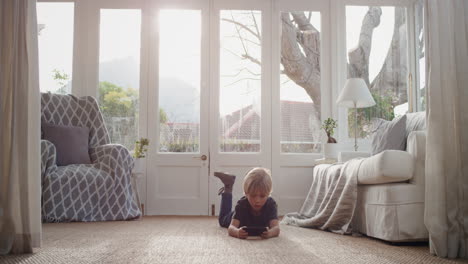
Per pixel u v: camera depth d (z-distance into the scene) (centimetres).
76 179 354
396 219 239
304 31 475
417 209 240
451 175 216
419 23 464
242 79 471
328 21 474
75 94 458
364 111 470
